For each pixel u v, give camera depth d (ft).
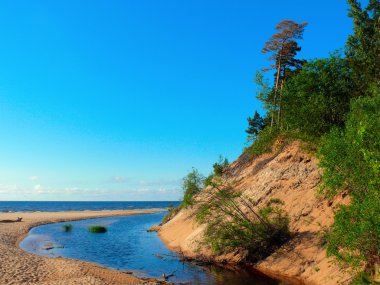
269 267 72.38
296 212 78.43
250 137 131.34
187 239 103.65
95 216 297.33
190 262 86.22
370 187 42.42
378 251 42.68
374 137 42.39
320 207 74.02
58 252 107.34
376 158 39.70
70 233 161.48
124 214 348.38
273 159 106.93
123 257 97.86
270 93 134.51
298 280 63.31
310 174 85.40
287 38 136.87
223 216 81.35
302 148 92.32
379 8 90.53
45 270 72.74
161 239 136.77
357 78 88.53
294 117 90.58
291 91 95.09
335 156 47.21
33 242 128.26
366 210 40.55
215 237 79.82
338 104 85.46
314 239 68.49
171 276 72.59
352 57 90.63
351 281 49.90
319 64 91.76
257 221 79.51
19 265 75.97
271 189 90.58
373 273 45.65
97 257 98.32
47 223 216.54
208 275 72.28
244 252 79.56
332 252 47.52
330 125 84.69
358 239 42.70
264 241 77.05
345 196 68.85
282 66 142.00
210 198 84.94
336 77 90.94
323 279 57.11
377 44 87.61
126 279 68.59
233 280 67.21
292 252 70.79
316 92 90.38
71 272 71.15
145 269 81.15
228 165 147.02
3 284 59.77
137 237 145.38
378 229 39.19
